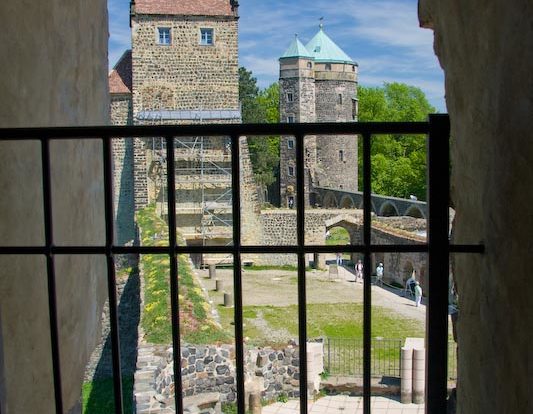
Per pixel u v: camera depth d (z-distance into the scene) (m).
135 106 35.72
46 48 4.11
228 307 23.09
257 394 11.57
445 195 2.34
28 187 3.71
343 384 13.37
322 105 64.50
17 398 3.55
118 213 35.31
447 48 2.90
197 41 35.75
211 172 35.59
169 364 10.91
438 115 2.32
